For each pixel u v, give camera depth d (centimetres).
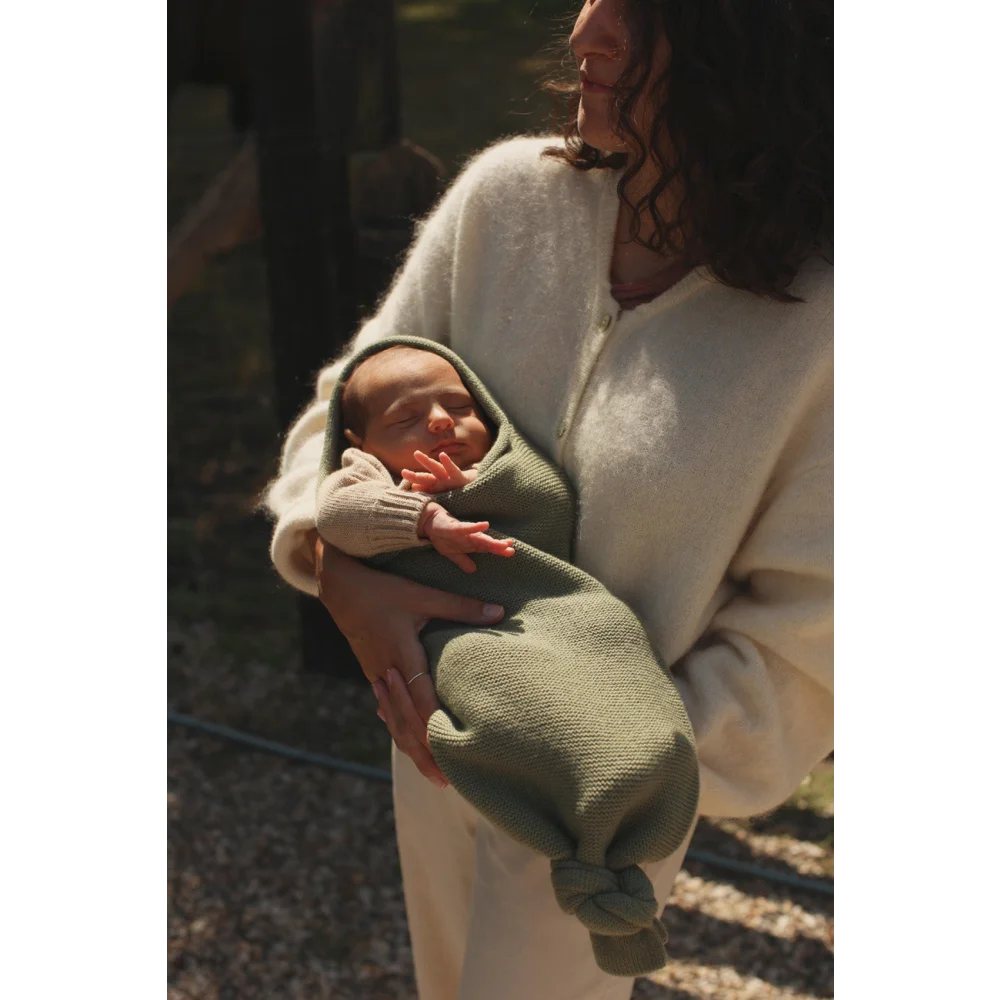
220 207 418
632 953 143
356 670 419
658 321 162
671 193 159
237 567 480
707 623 167
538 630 154
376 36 374
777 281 151
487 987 165
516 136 193
